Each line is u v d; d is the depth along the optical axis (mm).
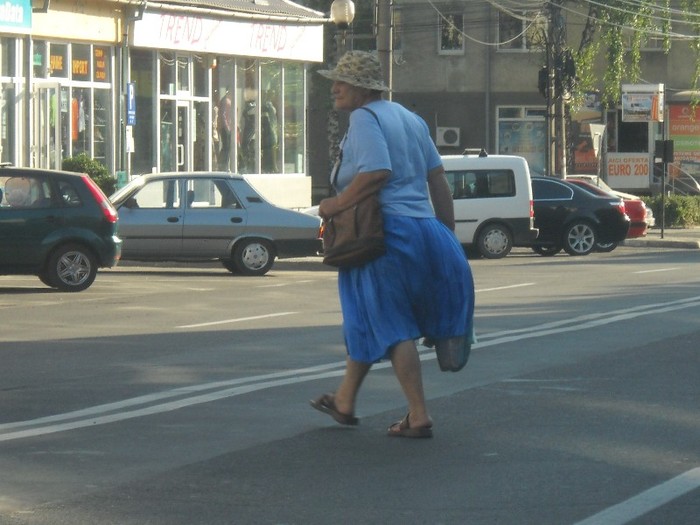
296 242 37844
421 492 10844
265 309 27047
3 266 31016
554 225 48188
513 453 12367
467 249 45938
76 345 21188
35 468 11922
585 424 13859
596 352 19766
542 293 30312
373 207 12188
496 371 17844
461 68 88500
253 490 10977
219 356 19656
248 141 59031
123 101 50719
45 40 47031
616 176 90562
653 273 36750
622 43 82500
